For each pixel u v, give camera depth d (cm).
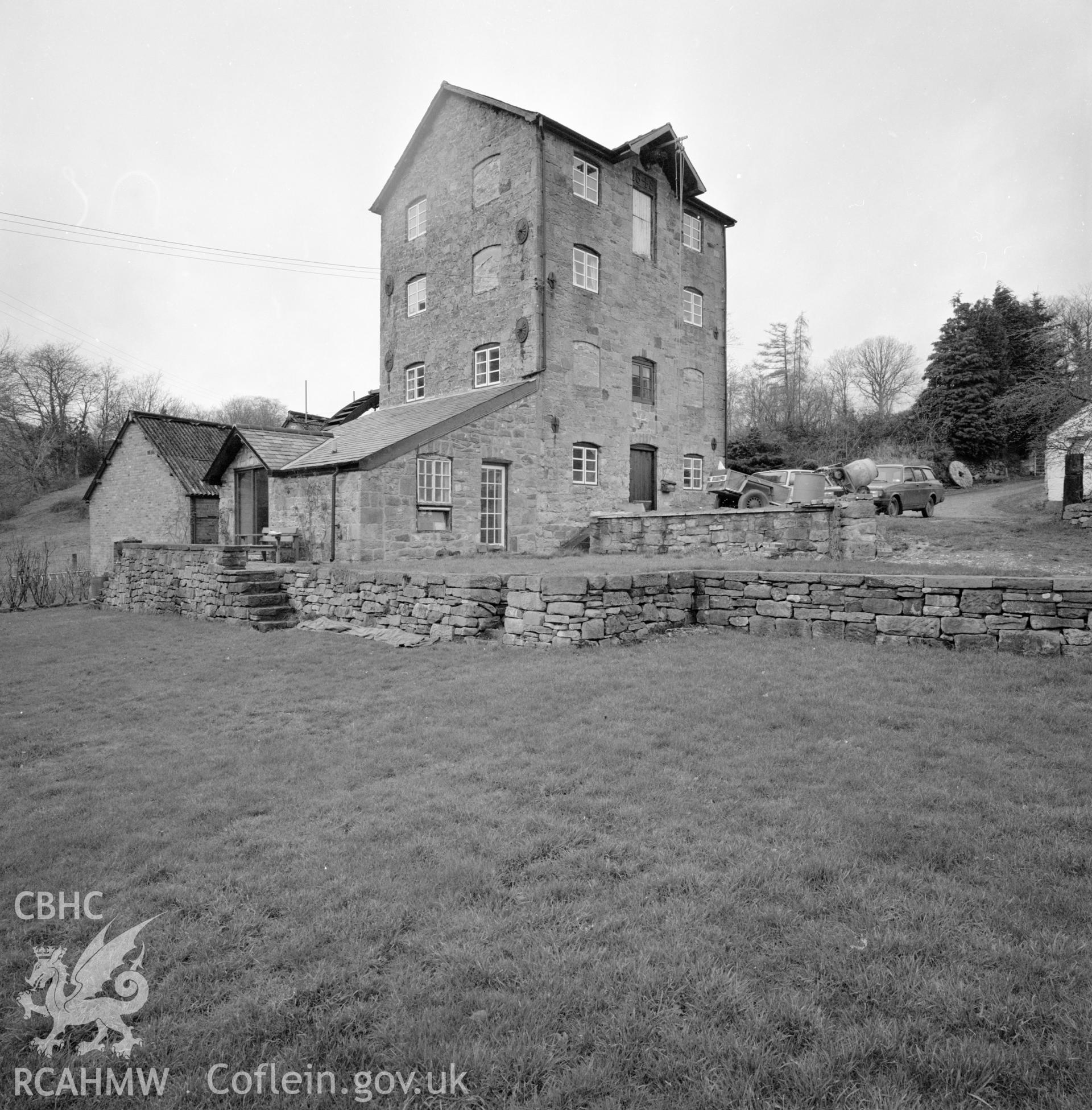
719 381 2405
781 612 838
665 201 2191
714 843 372
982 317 4034
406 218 2223
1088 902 307
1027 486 3156
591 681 680
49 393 5331
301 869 373
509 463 1791
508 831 399
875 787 428
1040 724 513
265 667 903
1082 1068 225
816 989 263
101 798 499
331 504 1572
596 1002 262
